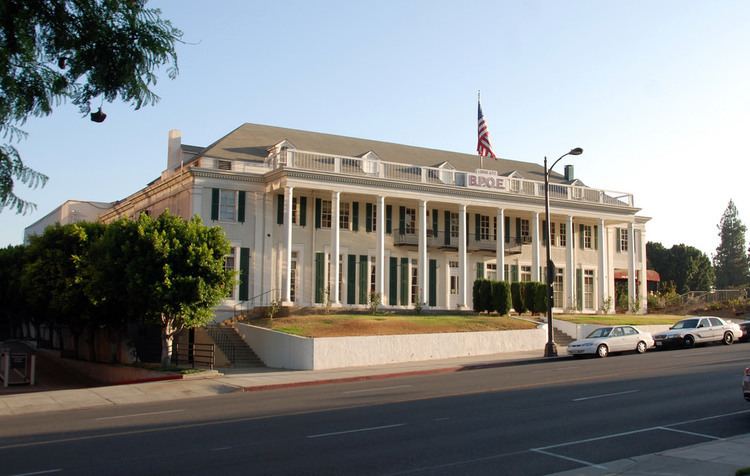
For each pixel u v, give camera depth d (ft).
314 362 95.09
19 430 47.21
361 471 31.71
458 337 110.42
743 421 43.78
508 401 54.60
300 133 154.81
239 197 131.34
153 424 47.85
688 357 90.43
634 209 170.09
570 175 185.88
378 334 106.83
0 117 28.48
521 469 31.99
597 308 170.09
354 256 142.31
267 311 121.19
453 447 36.96
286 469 32.22
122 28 29.17
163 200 143.84
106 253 94.17
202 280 90.53
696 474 29.60
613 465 32.22
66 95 29.71
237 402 61.62
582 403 52.37
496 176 151.53
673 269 310.65
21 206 28.27
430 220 153.17
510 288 135.74
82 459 35.27
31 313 138.82
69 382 107.86
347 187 133.08
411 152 165.48
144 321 95.71
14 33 27.61
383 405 54.44
